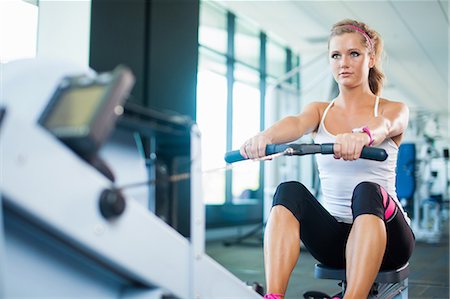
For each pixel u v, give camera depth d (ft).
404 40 24.86
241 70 23.62
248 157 4.40
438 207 22.04
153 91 4.29
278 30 23.93
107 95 2.40
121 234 2.60
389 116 5.16
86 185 2.43
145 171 3.32
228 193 22.58
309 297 4.96
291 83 27.02
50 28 7.29
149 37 4.28
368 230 4.29
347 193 5.15
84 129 2.31
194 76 4.67
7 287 2.39
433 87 35.70
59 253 2.61
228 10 21.84
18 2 8.05
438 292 10.20
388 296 4.86
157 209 3.36
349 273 4.26
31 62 2.90
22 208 2.20
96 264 2.72
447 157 22.34
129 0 4.27
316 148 4.00
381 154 3.91
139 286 2.88
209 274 3.17
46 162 2.27
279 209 4.65
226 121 22.43
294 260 4.50
